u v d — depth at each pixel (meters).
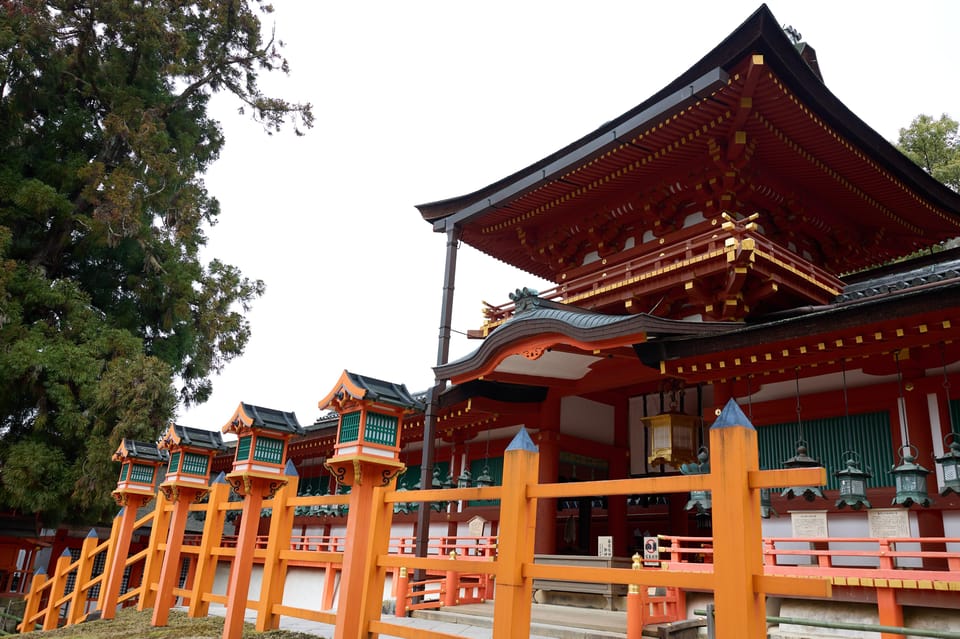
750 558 4.88
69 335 26.30
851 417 14.30
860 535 13.52
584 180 20.83
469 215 21.80
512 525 6.46
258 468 10.32
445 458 24.78
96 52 30.53
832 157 18.80
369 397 8.22
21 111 28.78
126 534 14.23
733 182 18.55
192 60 33.66
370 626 7.93
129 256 30.72
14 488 23.45
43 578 17.36
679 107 16.95
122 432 23.92
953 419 12.92
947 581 9.99
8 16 27.39
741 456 5.04
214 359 32.88
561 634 11.62
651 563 14.86
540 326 16.09
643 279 18.55
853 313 12.30
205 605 11.77
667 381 18.14
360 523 8.23
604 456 21.39
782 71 15.94
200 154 34.84
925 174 20.23
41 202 26.83
